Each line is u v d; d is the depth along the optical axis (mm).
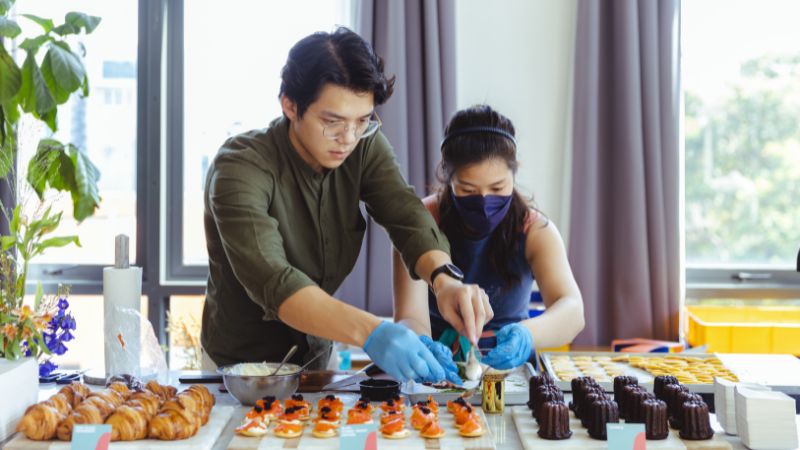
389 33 3225
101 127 3604
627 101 3158
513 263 1940
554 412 1332
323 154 1553
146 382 1639
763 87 3479
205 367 1947
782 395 1329
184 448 1271
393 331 1397
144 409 1334
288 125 1683
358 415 1379
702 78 3502
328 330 1435
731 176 3525
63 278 3611
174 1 3572
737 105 3496
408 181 3256
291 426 1337
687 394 1393
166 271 3629
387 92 1527
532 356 2010
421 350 1401
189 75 3600
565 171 3340
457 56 3420
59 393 1404
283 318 1481
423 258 1688
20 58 3479
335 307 1441
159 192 3541
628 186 3174
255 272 1499
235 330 1828
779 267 3520
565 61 3391
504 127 1799
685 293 3434
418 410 1372
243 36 3578
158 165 3533
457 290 1542
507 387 1645
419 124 3258
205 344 1908
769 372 1905
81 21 2945
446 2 3240
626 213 3188
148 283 3543
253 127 3613
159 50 3520
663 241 3193
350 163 1771
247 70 3594
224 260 1780
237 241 1534
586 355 2100
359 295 3271
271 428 1370
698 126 3521
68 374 1823
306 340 1834
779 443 1287
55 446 1275
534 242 1944
